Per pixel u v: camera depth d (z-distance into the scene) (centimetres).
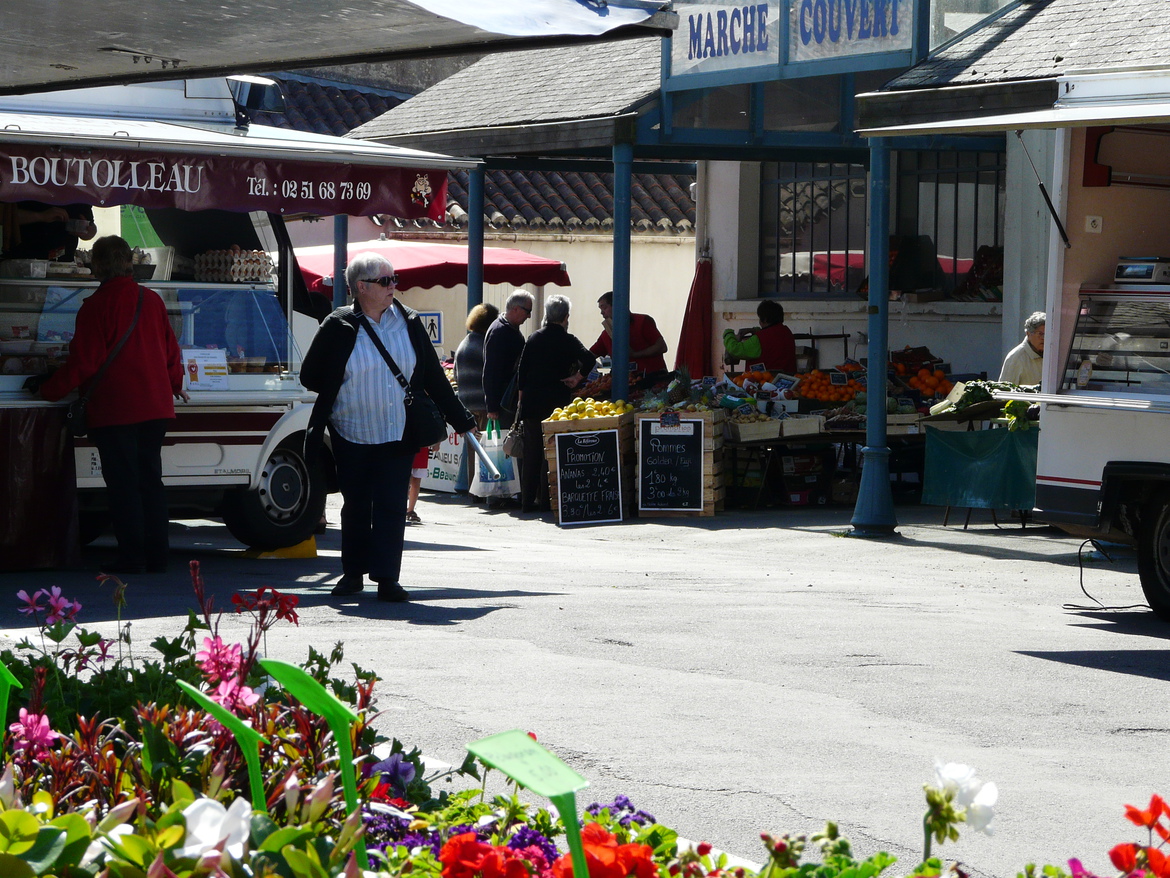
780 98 2025
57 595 565
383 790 420
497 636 1016
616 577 1362
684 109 1981
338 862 305
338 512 2003
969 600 1234
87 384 1279
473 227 2189
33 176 1211
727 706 813
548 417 1967
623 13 699
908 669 926
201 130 1404
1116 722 797
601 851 308
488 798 630
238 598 527
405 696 819
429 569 1408
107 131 1266
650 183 3359
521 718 775
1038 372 1708
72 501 1314
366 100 3522
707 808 625
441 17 666
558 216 3155
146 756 395
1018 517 1819
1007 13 1633
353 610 1123
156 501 1317
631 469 1941
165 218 1573
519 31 666
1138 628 1103
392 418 1170
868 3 1720
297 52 864
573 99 2116
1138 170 1252
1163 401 1127
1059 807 634
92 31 823
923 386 2083
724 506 2022
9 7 768
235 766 405
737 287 2628
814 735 752
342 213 1381
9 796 306
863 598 1234
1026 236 2034
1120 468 1152
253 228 1520
